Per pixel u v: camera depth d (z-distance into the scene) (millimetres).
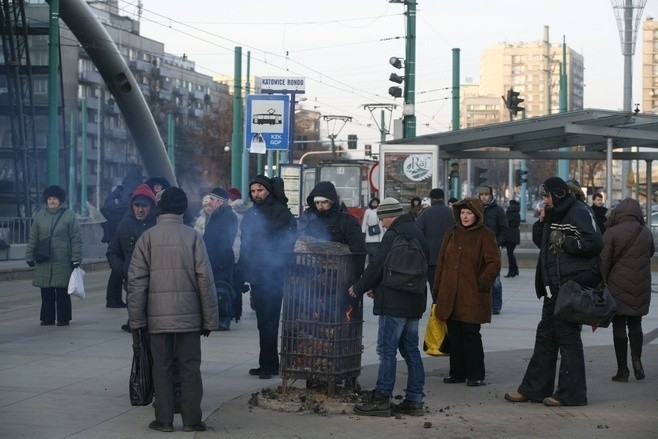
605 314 9070
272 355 10453
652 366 11688
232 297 14336
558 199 9336
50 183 34250
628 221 10602
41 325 14859
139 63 115688
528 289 22609
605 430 8273
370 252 26750
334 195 9672
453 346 10453
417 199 20734
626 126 26047
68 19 43531
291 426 8195
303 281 8734
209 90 145500
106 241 17438
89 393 9477
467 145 30078
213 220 14266
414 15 32688
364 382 10203
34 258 14711
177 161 101375
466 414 8867
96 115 104000
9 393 9438
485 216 17203
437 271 10516
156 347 7965
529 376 9477
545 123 26109
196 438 7750
